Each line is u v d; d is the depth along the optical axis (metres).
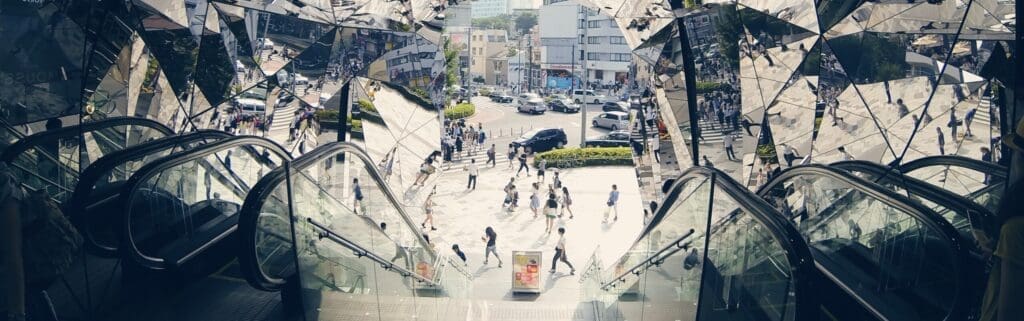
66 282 8.93
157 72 13.38
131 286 9.98
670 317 8.68
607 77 85.38
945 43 9.95
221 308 9.91
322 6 17.02
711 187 7.42
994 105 8.66
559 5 87.19
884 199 8.25
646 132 18.83
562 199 28.39
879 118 12.22
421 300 11.84
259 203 8.85
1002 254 3.85
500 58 107.00
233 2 15.46
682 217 9.19
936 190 8.80
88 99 10.88
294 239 7.39
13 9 9.15
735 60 15.41
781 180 12.29
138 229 9.85
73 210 9.19
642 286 10.48
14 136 9.08
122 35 11.74
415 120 22.12
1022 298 3.70
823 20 12.95
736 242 8.47
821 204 11.40
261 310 9.91
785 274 6.82
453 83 60.19
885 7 11.30
